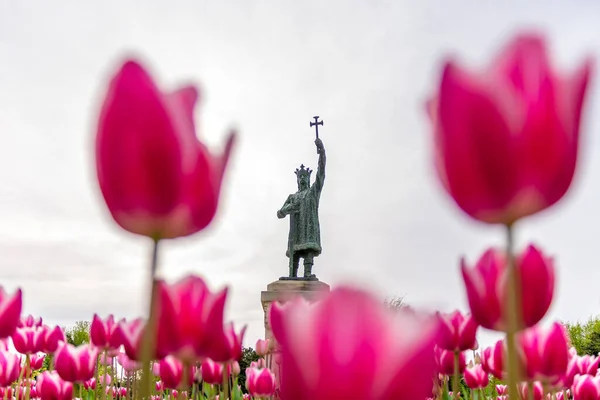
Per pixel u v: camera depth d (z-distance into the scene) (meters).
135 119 0.97
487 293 1.54
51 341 4.15
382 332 0.66
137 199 1.00
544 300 1.42
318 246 14.12
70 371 3.48
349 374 0.64
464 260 1.59
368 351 0.64
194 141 1.06
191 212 1.03
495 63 0.92
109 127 0.98
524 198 0.88
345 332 0.66
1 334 2.57
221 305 1.69
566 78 0.90
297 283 13.15
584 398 3.44
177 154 1.00
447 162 0.91
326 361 0.65
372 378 0.64
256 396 4.64
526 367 1.95
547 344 1.93
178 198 1.01
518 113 0.88
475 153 0.87
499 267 1.56
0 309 2.55
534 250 1.44
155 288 1.03
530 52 0.89
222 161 1.10
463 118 0.88
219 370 4.07
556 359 1.92
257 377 4.59
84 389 5.58
